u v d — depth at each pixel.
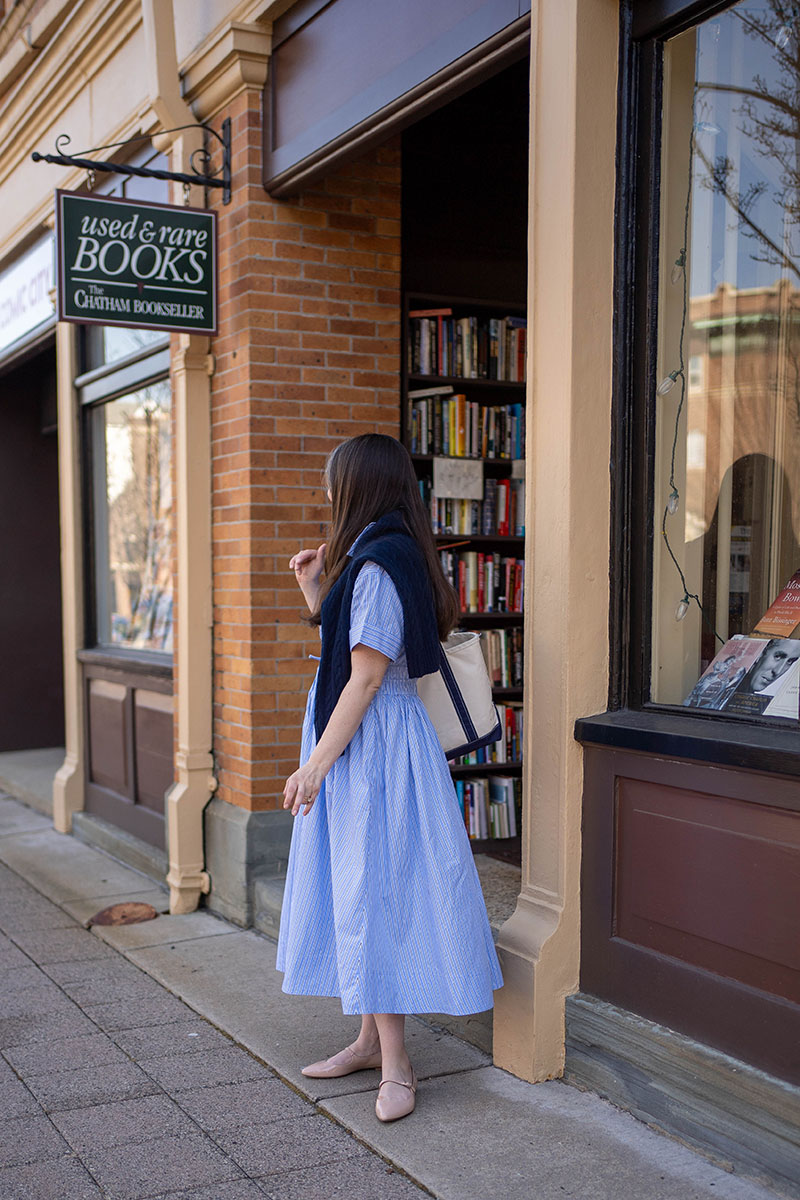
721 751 2.43
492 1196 2.34
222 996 3.64
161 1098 2.91
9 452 8.46
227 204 4.45
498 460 4.71
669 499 2.92
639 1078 2.65
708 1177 2.38
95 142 5.71
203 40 4.46
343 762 2.68
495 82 4.79
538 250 2.88
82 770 6.30
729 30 2.76
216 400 4.59
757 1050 2.39
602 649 2.87
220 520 4.57
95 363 6.12
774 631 2.76
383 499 2.74
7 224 7.21
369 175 4.48
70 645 6.35
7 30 6.37
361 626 2.54
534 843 2.96
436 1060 3.05
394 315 4.54
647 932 2.69
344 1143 2.64
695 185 2.90
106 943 4.28
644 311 2.84
